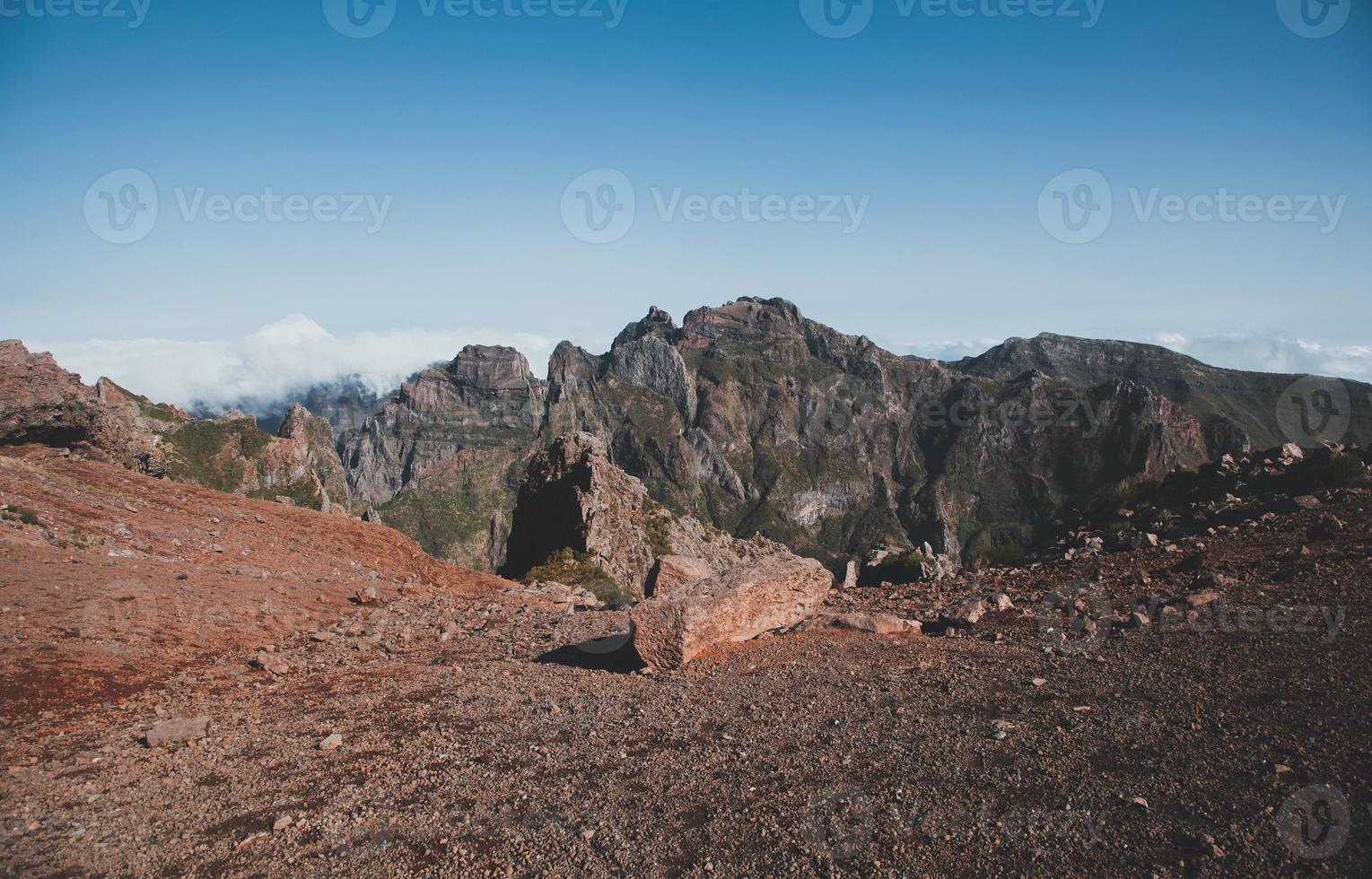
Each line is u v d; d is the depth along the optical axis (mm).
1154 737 7879
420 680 13172
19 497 20812
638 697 11414
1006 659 10914
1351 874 5547
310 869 7012
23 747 9758
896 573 21812
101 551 19094
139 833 7738
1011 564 20438
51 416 31266
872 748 8516
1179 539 16156
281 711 11461
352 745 9945
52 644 12805
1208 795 6742
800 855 6668
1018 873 6102
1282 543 13820
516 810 7938
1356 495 15469
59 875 7051
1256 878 5645
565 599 26484
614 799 7996
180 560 20594
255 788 8719
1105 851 6207
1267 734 7570
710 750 9023
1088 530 20500
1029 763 7711
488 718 10859
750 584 13523
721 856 6793
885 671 11070
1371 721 7449
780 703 10312
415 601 22438
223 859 7234
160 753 9734
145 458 37938
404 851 7262
